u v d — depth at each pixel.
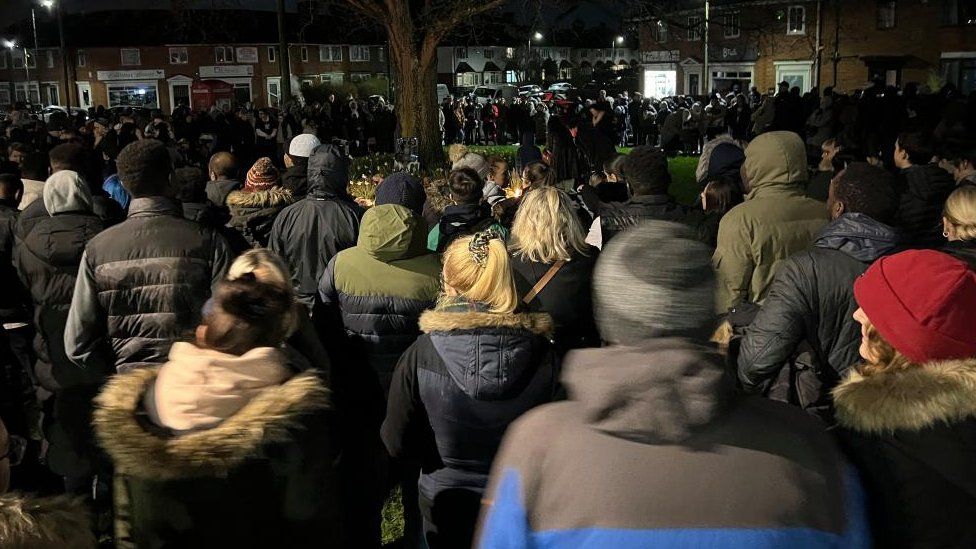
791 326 2.97
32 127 20.72
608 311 1.56
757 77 46.41
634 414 1.49
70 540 1.90
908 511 1.75
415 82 18.59
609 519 1.45
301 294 4.68
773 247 3.72
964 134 5.42
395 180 4.39
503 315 2.66
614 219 4.65
